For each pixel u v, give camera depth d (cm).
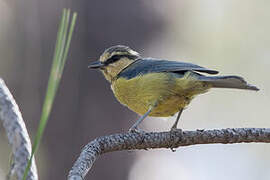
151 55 1415
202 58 1473
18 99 1341
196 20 1467
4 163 1142
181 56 1458
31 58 1359
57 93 1347
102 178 1389
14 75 1351
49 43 1363
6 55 1347
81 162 500
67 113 1352
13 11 1354
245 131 605
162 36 1428
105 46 1369
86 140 1352
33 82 1354
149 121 1426
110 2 1378
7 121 448
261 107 1509
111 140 571
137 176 1430
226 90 1536
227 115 1535
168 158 1528
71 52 1355
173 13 1442
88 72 1366
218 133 608
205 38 1474
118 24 1378
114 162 1400
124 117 1383
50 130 1337
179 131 614
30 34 1357
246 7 1480
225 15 1482
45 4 1366
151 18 1410
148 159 1448
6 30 1349
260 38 1477
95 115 1366
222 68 1479
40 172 1310
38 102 1348
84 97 1364
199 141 615
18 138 435
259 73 1481
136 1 1396
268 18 1475
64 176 1331
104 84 1376
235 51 1477
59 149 1338
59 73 317
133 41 1386
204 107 1546
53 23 1364
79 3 1366
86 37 1366
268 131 601
